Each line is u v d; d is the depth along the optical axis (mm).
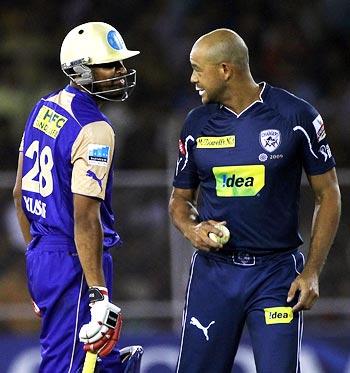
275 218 20344
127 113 41562
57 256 20000
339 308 33750
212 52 20078
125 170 36156
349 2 46781
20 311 33375
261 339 20281
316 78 45281
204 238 20016
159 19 46438
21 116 41938
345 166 40312
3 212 33562
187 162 20922
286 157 20094
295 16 46812
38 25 45812
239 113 20281
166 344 32125
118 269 33531
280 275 20422
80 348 20047
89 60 20000
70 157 19750
